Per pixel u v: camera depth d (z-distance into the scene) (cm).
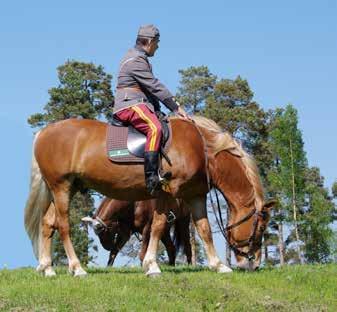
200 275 990
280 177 3922
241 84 4384
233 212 1052
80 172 1012
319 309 891
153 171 970
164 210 1007
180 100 4378
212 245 1062
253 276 1017
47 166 1027
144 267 998
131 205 1677
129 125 1003
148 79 997
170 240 1675
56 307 834
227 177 1044
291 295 941
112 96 4022
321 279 1032
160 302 860
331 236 3884
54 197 1032
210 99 4256
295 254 4331
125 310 824
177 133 1008
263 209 1039
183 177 998
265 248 4447
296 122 3959
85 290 901
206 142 1038
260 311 866
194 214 1063
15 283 968
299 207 4009
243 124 4225
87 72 4012
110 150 995
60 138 1023
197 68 4459
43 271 1043
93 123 1034
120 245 1730
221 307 868
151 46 1020
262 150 4303
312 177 5034
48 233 1057
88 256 3734
